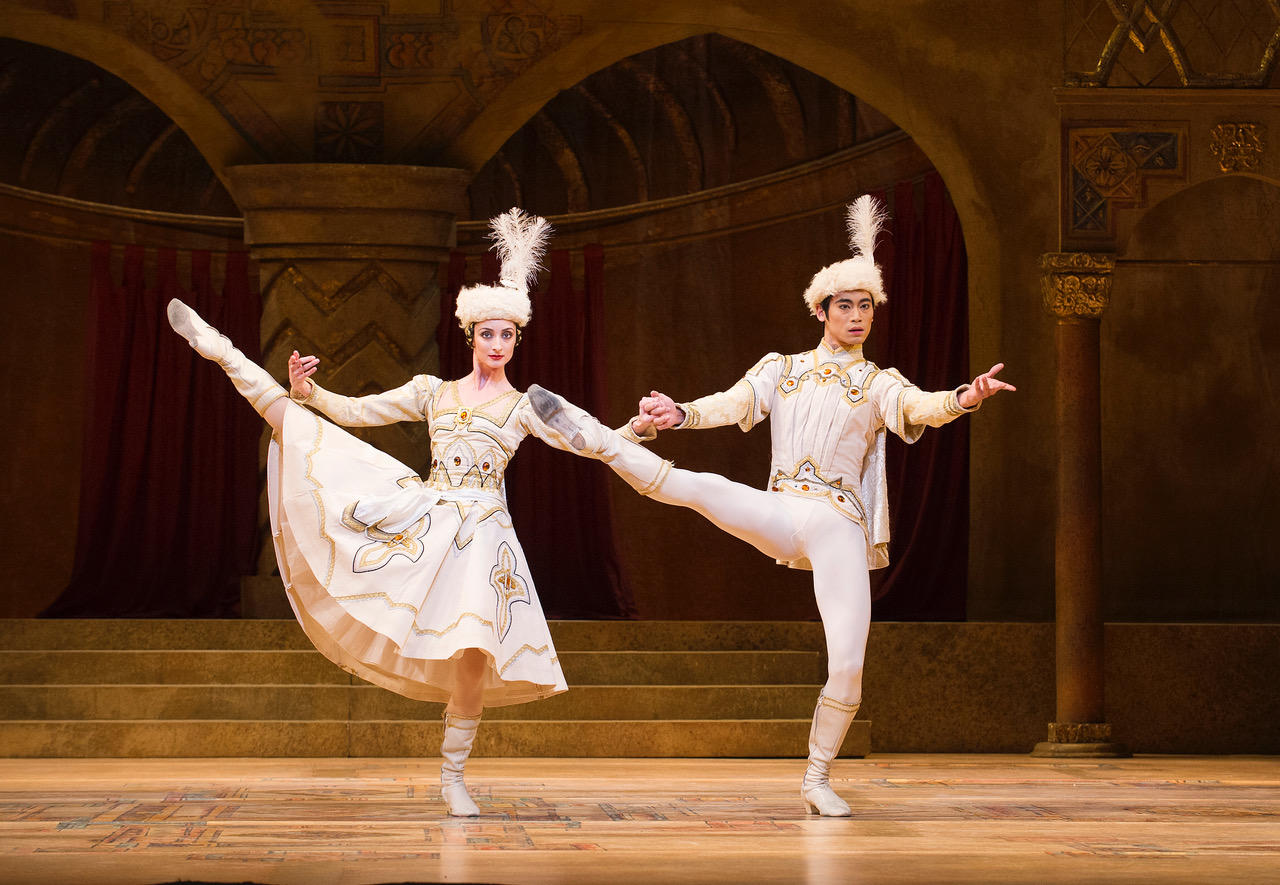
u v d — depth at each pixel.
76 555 20.05
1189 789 10.17
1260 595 16.77
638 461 8.46
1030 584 16.30
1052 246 16.48
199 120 17.25
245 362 8.46
